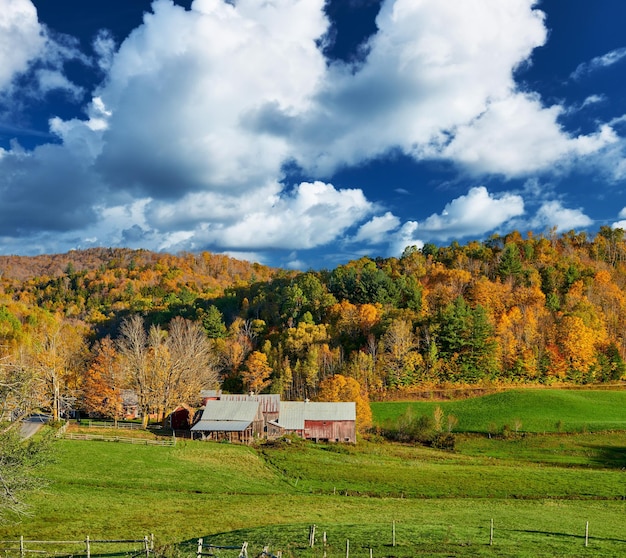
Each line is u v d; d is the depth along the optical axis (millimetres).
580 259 198625
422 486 62062
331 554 31656
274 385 124438
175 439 77625
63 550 34000
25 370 31766
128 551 32594
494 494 59188
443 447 90688
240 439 85312
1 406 30625
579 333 131625
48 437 34000
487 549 33812
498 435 97312
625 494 59688
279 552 26953
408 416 99188
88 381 94000
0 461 29797
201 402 101750
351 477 65062
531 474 68562
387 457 79125
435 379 129375
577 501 56375
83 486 51156
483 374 129875
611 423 99188
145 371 92938
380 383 125562
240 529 39781
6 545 34438
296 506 49250
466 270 185875
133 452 66750
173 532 38938
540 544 35688
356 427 100562
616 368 130875
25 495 34656
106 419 103125
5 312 131000
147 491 51562
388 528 39406
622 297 160625
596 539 38031
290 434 92500
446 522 43000
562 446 88938
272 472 65438
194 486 55094
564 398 114312
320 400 106250
